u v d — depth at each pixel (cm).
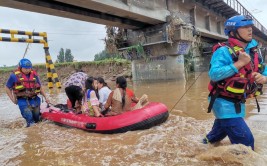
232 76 348
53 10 1463
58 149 462
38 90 784
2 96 1772
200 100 918
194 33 2288
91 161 396
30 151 462
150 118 566
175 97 1046
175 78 2162
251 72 350
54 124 684
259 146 396
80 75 766
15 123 800
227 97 359
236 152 350
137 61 2345
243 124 358
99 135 555
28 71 760
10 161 419
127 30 2261
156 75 2253
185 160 369
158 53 2184
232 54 344
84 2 1397
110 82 2425
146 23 2056
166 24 2039
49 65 1435
